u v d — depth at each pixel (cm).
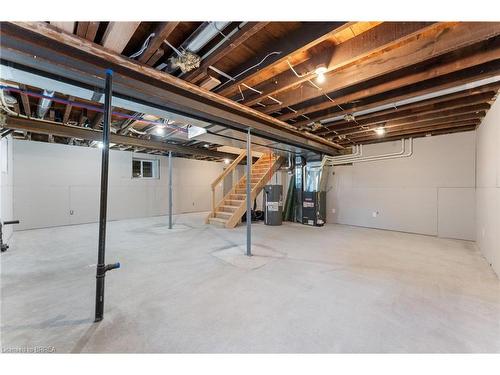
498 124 290
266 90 275
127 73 209
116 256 346
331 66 218
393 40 180
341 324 180
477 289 241
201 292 231
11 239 451
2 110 350
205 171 973
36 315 187
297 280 262
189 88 244
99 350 150
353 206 643
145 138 584
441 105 341
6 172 448
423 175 531
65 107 397
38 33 158
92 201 667
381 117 398
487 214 342
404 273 285
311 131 471
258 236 490
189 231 541
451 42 185
